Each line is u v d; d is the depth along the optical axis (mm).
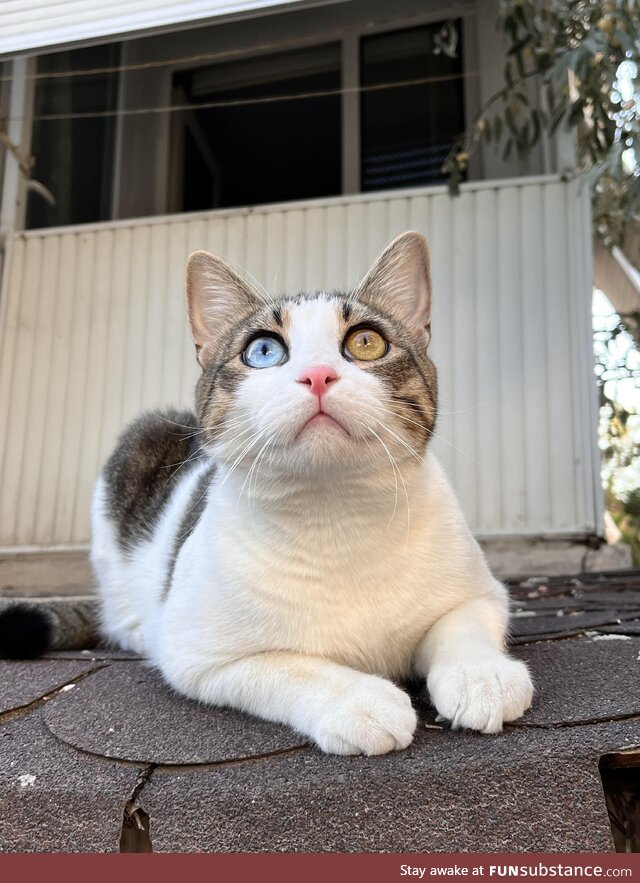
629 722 177
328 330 246
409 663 241
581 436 650
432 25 782
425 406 256
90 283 762
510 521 654
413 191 711
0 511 738
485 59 770
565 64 541
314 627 222
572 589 468
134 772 173
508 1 623
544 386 664
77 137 807
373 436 218
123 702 228
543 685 210
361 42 806
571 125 614
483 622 233
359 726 175
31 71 663
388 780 161
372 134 821
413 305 290
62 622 351
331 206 727
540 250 681
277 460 217
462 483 665
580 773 160
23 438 747
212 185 867
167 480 388
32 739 197
